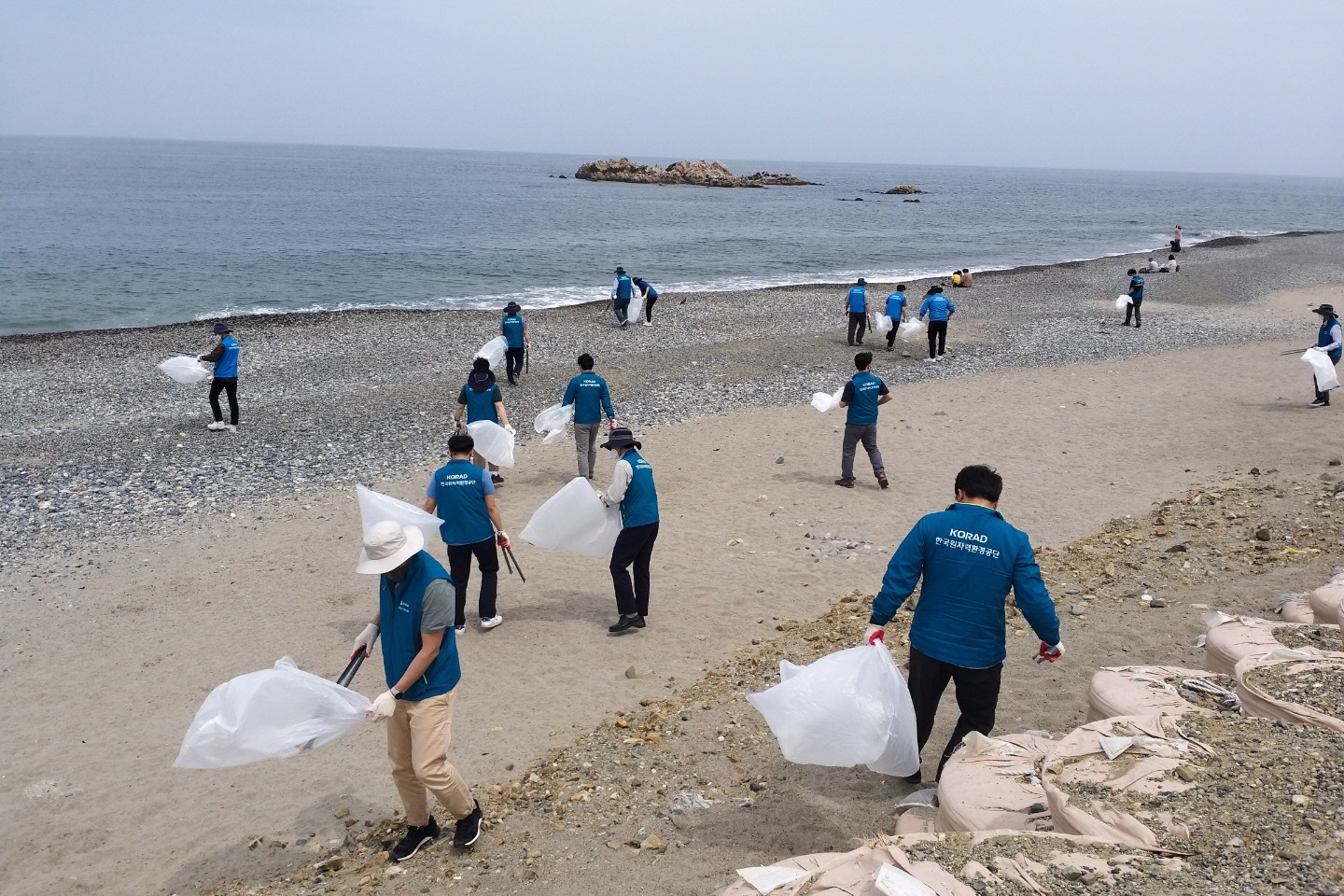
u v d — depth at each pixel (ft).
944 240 205.16
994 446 47.39
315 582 31.24
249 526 36.63
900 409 56.08
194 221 197.47
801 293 114.93
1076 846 10.61
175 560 33.30
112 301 104.12
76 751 21.30
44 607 29.43
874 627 15.60
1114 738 12.69
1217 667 16.70
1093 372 66.08
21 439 49.75
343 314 94.89
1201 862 10.00
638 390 61.98
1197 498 36.19
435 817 18.04
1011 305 106.32
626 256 157.99
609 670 24.58
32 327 89.92
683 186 419.33
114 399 59.52
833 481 42.45
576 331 86.43
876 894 9.62
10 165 445.37
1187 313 99.45
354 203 266.98
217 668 25.31
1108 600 26.32
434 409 56.75
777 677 22.98
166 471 43.78
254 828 18.17
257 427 52.34
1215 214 332.39
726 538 35.04
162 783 19.95
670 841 16.17
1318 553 27.55
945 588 15.70
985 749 14.42
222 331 50.78
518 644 26.30
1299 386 59.72
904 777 16.75
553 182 436.76
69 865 17.21
